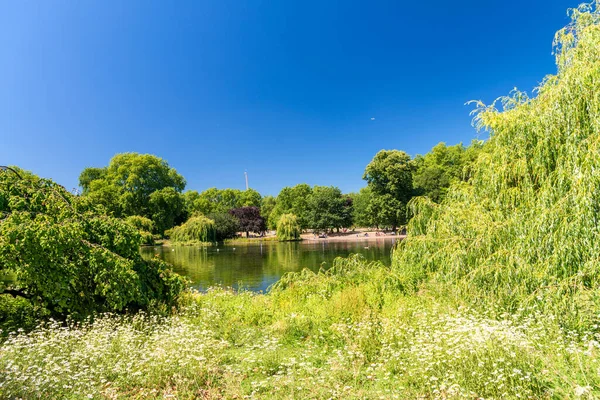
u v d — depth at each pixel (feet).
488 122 31.53
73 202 32.89
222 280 62.85
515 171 27.35
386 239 165.27
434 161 212.23
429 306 24.39
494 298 23.62
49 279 25.11
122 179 206.08
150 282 30.71
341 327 21.62
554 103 24.81
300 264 82.89
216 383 16.30
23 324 25.71
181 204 216.74
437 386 14.21
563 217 21.77
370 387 15.38
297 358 18.94
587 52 24.45
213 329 24.50
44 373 15.60
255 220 221.66
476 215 29.63
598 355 14.75
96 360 17.56
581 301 19.26
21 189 29.68
